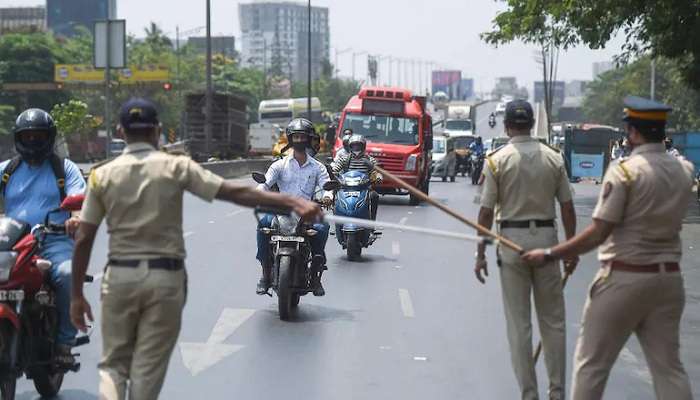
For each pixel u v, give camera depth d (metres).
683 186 7.85
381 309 15.96
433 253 23.70
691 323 15.55
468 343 13.47
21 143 10.05
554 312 9.66
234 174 64.81
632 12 39.81
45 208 10.05
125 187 7.54
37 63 130.12
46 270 9.62
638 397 10.90
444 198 45.75
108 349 7.68
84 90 131.00
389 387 11.07
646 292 7.80
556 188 9.66
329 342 13.38
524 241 9.50
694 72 40.22
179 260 7.65
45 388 10.33
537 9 42.56
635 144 8.00
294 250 14.82
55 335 9.87
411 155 40.81
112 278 7.55
